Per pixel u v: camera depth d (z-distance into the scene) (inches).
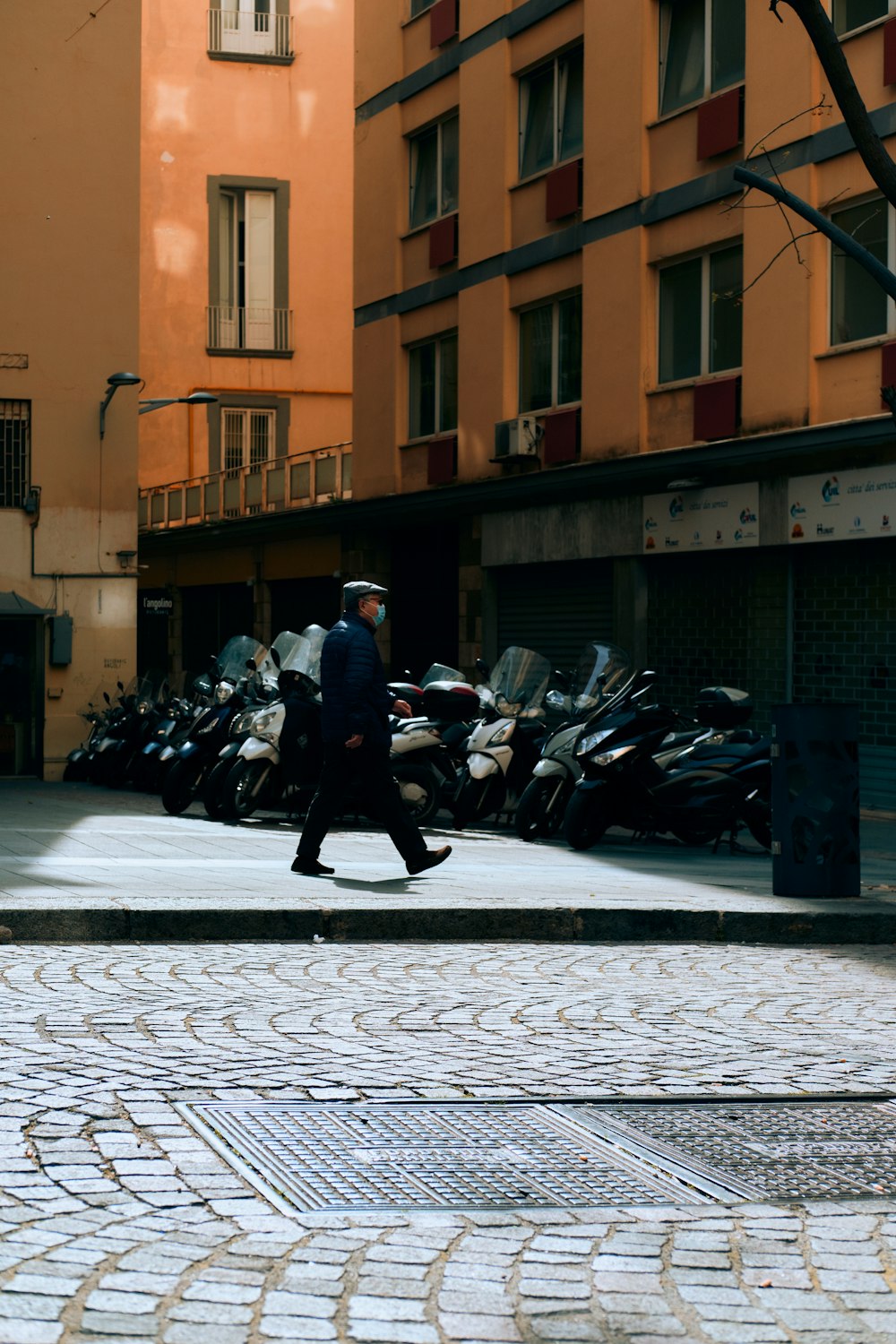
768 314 729.0
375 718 394.6
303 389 1520.7
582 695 531.2
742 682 762.8
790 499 718.5
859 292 689.0
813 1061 229.8
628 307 824.9
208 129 1497.3
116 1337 123.1
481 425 961.5
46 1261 139.3
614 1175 172.9
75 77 1003.9
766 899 375.9
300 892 361.7
